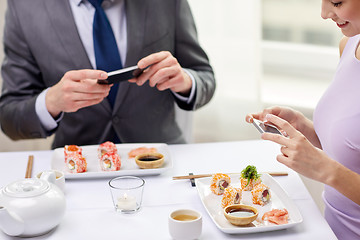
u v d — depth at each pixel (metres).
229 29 3.26
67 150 1.75
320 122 1.62
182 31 2.17
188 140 2.55
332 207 1.58
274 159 1.86
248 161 1.84
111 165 1.73
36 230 1.34
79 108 1.94
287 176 1.72
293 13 3.96
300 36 4.00
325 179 1.35
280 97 3.74
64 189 1.60
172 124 2.23
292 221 1.42
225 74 3.35
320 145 1.75
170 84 1.93
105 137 2.12
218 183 1.57
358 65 1.51
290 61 3.98
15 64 2.07
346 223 1.54
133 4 2.07
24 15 2.04
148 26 2.09
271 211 1.44
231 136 3.48
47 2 2.03
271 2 3.97
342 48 1.70
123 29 2.09
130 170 1.71
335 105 1.56
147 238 1.36
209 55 3.33
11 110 2.00
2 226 1.30
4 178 1.73
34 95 2.09
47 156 1.91
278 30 4.03
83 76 1.77
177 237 1.32
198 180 1.64
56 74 2.05
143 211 1.49
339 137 1.50
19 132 2.00
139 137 2.16
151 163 1.74
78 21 2.06
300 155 1.36
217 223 1.38
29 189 1.36
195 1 3.25
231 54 3.31
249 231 1.36
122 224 1.42
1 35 3.01
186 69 2.11
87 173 1.69
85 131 2.11
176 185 1.66
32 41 2.04
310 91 3.82
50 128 1.97
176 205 1.53
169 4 2.14
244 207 1.44
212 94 2.17
